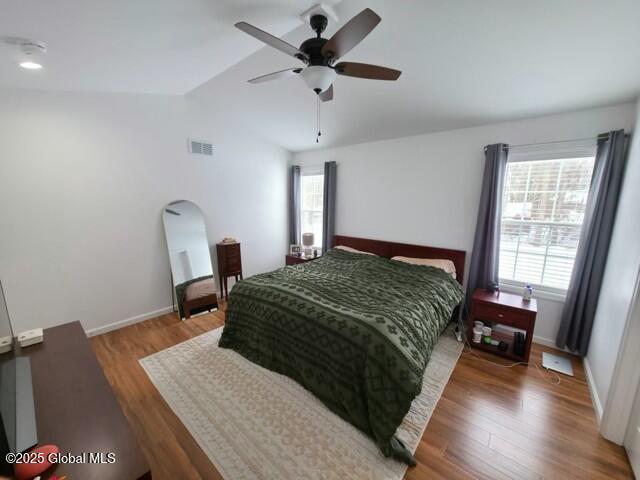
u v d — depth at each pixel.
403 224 3.63
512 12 1.54
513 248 2.88
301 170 4.70
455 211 3.20
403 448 1.51
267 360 2.24
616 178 2.20
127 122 2.84
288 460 1.48
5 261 2.29
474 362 2.43
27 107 2.27
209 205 3.66
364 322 1.76
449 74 2.19
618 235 2.08
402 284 2.58
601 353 2.01
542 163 2.65
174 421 1.74
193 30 1.64
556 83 2.08
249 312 2.36
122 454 0.89
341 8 1.66
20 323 2.41
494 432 1.69
